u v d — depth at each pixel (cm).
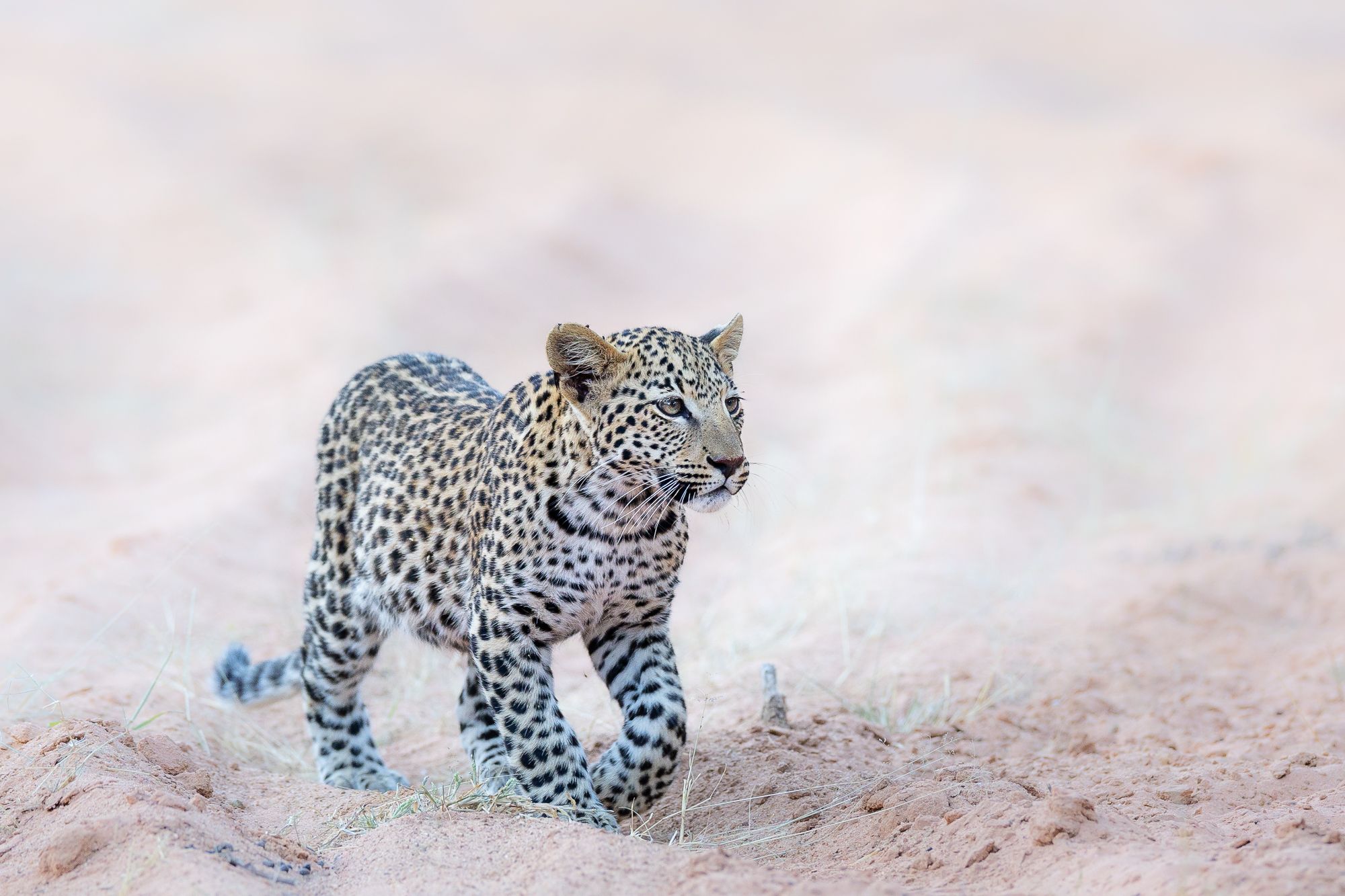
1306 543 1298
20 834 592
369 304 2038
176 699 900
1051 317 2183
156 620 1080
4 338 1989
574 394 654
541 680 682
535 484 660
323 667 789
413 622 753
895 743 831
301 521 1401
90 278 2262
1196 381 1998
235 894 521
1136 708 925
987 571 1225
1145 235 2589
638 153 3325
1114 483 1546
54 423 1741
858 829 648
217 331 2052
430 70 3966
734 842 666
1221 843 582
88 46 3706
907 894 529
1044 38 5088
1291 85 4319
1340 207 2772
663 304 2416
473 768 764
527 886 547
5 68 3344
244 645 1030
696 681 991
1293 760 735
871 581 1198
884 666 1005
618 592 685
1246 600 1173
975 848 584
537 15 4975
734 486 669
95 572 1159
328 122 3234
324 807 672
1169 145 3225
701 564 1341
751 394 1914
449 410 768
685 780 745
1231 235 2648
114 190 2634
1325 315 2202
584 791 667
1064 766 779
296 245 2347
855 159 3278
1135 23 5384
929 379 1856
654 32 4900
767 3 5434
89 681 909
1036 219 2752
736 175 3228
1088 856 554
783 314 2353
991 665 999
